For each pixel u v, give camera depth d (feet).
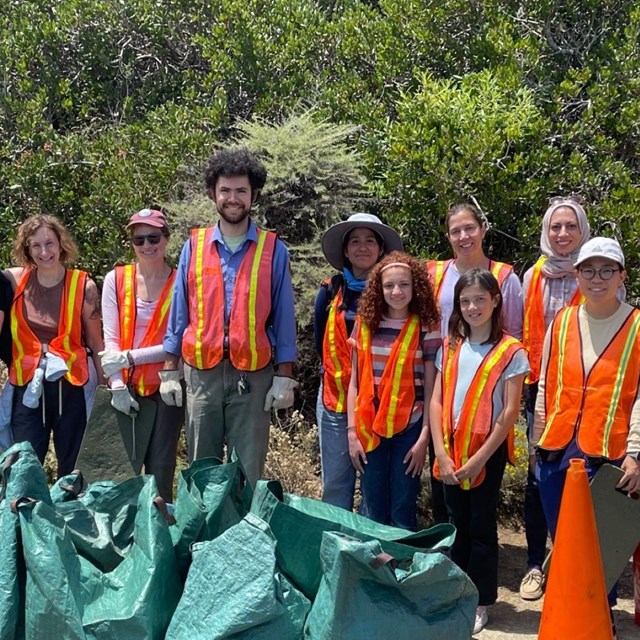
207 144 26.53
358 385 16.01
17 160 27.37
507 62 27.32
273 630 10.93
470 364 14.99
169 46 33.04
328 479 16.71
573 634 12.97
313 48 30.81
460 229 16.46
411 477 15.60
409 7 29.32
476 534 15.07
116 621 10.90
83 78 32.32
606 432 14.15
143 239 16.92
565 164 24.62
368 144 25.50
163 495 17.17
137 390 16.78
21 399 17.25
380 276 15.51
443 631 11.21
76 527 12.35
